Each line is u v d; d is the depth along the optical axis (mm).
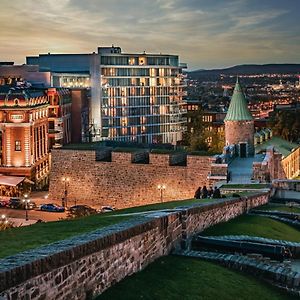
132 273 19938
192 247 26734
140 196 86562
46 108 134000
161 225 22953
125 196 87938
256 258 24703
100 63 181625
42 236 20844
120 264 19031
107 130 183375
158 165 85188
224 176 76688
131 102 188500
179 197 83750
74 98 160375
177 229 25141
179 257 23438
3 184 111500
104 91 182500
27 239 20016
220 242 26156
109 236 18297
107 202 89500
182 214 25766
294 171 139125
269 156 89562
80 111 161000
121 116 186500
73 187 92188
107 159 91000
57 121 139625
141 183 86438
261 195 49062
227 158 88312
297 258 27000
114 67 184625
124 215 28719
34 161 123062
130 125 188375
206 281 20422
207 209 30578
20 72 160125
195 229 27906
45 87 152375
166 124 197625
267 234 32031
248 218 37688
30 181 116125
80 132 161125
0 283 13203
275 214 41781
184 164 85000
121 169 88000
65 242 17406
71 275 16031
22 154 119062
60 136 140625
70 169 92188
